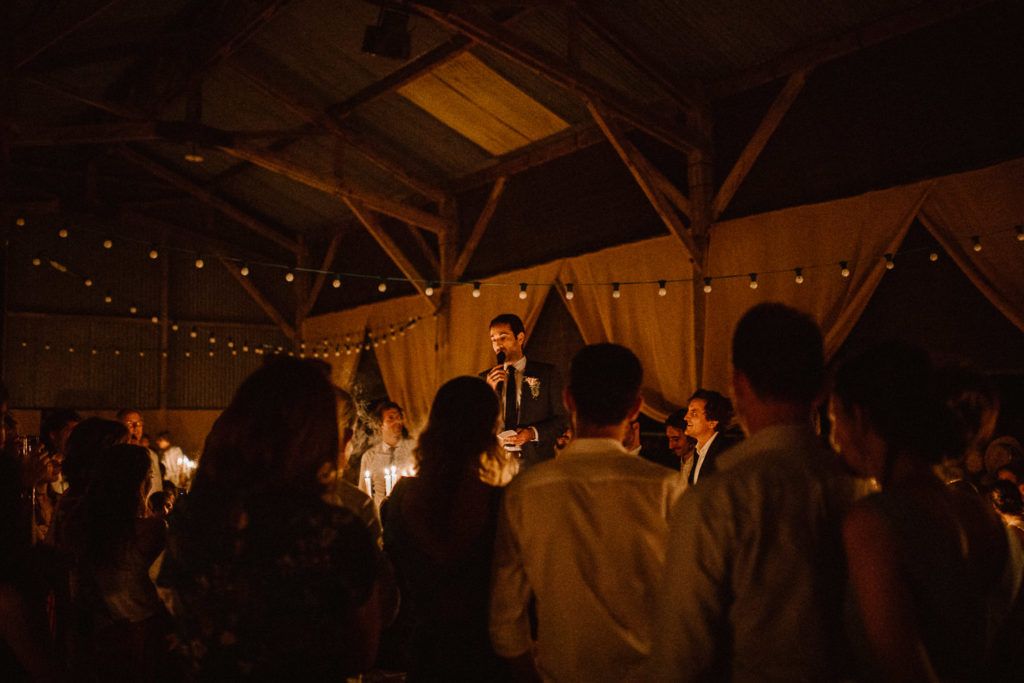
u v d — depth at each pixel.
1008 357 4.98
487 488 1.97
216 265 12.97
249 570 1.37
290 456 1.45
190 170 12.16
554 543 1.68
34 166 11.45
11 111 5.90
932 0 5.27
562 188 8.25
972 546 1.42
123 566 2.39
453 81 7.93
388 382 10.95
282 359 1.54
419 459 2.00
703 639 1.21
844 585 1.22
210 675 1.37
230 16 7.95
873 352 1.30
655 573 1.67
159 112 9.33
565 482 1.71
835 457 1.31
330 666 1.40
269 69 8.70
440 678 1.89
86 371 11.80
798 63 6.10
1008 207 4.86
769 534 1.21
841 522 1.24
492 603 1.77
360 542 1.44
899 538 1.10
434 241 10.37
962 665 1.14
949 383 1.46
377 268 11.57
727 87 6.68
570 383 1.81
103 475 2.45
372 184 10.76
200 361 12.73
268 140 10.42
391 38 6.23
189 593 1.41
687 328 6.71
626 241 7.46
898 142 5.48
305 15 7.65
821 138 5.97
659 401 6.93
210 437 1.52
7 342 11.23
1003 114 4.92
